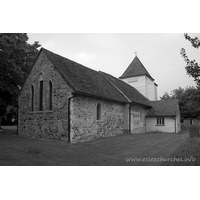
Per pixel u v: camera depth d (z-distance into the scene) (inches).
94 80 724.7
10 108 1227.9
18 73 705.0
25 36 856.3
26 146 403.9
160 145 512.4
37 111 604.7
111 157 369.7
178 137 709.9
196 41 363.6
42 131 580.7
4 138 580.1
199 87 378.9
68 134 512.4
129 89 1083.3
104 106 671.8
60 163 305.4
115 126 740.7
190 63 369.4
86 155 370.9
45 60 599.8
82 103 558.6
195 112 1430.9
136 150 444.1
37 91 619.5
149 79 1438.2
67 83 527.2
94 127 606.5
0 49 627.8
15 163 285.9
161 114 1028.5
